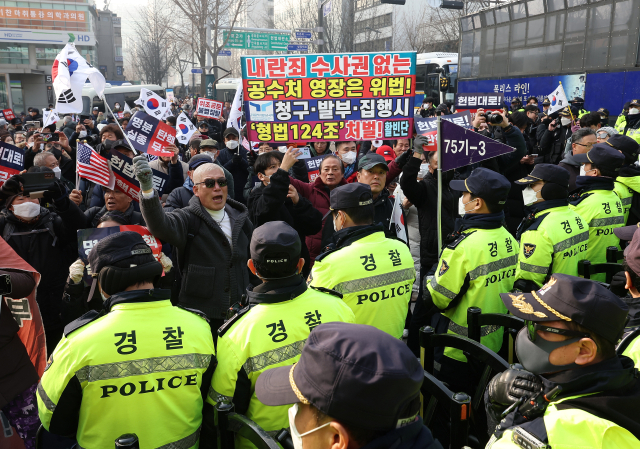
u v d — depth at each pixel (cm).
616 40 1294
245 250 377
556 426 148
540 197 375
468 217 340
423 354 295
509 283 341
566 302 159
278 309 232
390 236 335
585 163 443
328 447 123
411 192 486
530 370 169
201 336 224
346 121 494
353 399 116
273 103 490
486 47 1778
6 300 291
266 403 139
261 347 225
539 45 1548
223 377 224
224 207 382
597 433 143
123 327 211
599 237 424
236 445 227
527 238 361
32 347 311
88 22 3809
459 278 325
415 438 126
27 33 3644
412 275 310
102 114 1758
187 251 358
